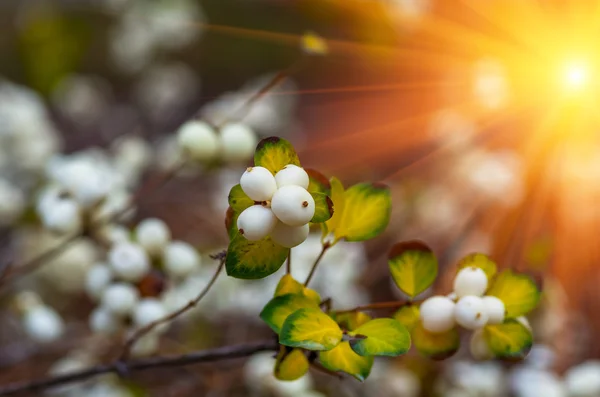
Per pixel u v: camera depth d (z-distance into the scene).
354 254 0.86
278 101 1.24
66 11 1.58
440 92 1.11
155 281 0.62
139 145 0.95
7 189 0.86
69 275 0.88
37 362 0.84
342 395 0.78
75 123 1.62
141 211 1.11
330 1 0.94
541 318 0.73
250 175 0.47
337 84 1.55
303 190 0.47
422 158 1.08
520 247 0.81
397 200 1.03
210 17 1.81
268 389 0.69
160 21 1.58
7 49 1.72
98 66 1.84
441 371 0.79
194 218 1.12
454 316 0.51
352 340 0.49
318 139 1.46
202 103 1.62
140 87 1.74
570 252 0.92
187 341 0.85
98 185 0.63
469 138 0.99
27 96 1.04
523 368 0.74
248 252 0.48
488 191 0.88
